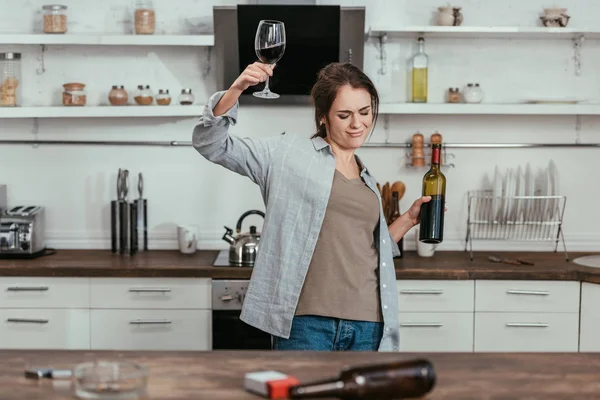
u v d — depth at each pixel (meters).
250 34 4.09
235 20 4.16
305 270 2.65
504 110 4.19
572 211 4.52
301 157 2.73
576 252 4.47
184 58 4.41
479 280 3.87
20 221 4.11
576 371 1.96
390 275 2.76
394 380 1.66
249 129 4.43
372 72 4.42
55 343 3.91
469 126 4.48
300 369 1.95
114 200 4.40
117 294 3.89
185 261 4.05
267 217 2.72
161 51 4.41
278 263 2.69
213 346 3.89
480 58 4.45
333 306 2.64
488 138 4.48
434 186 2.81
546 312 3.88
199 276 3.86
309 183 2.69
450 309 3.88
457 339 3.89
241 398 1.71
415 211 2.88
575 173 4.51
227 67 4.24
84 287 3.89
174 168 4.47
